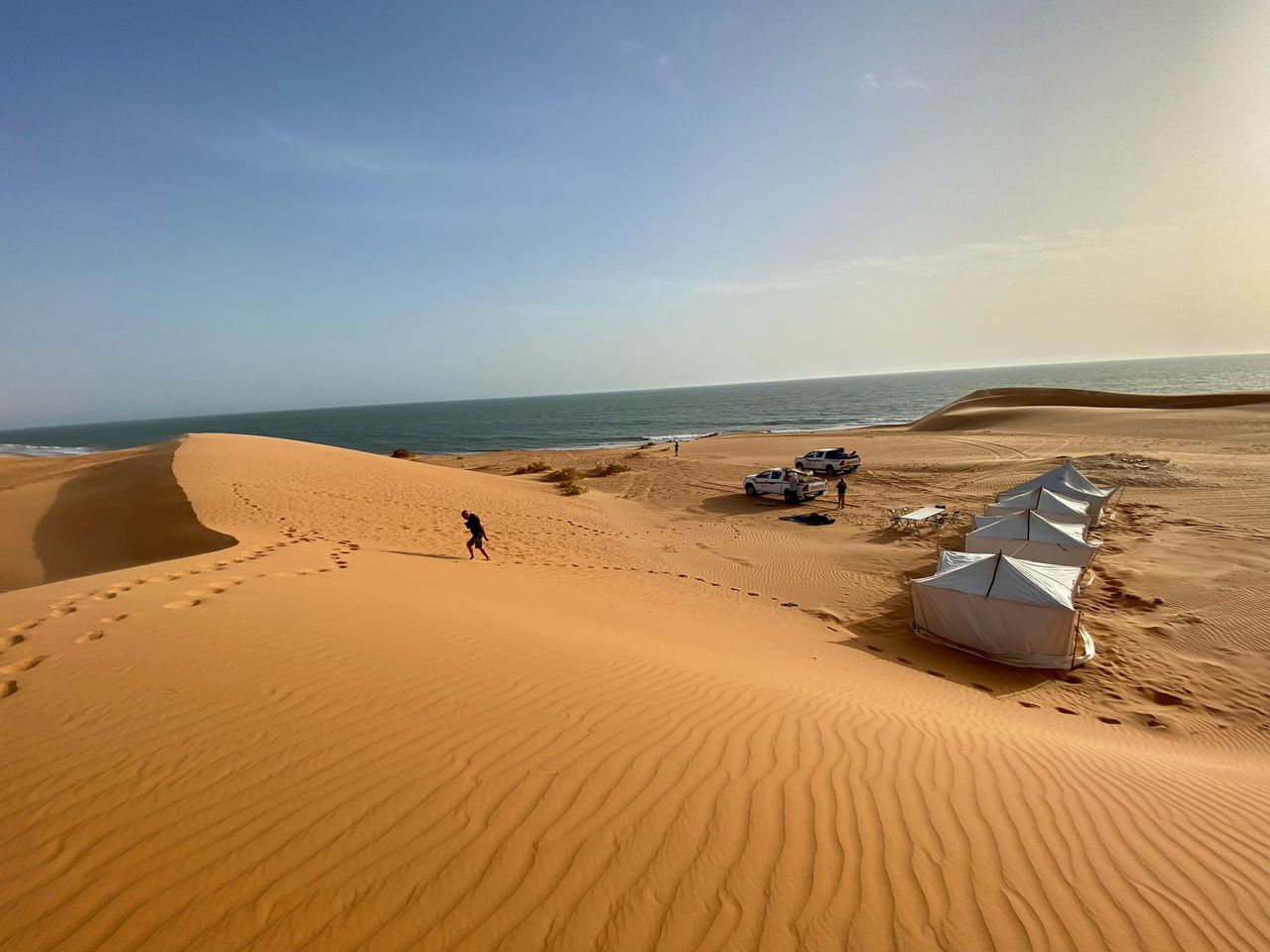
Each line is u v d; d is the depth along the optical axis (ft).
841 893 10.30
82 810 10.29
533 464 141.38
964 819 13.04
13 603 21.27
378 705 14.90
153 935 8.16
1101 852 12.38
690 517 81.15
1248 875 12.01
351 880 9.44
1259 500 64.34
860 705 21.11
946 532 64.44
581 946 8.79
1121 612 41.14
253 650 17.47
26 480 88.38
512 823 11.14
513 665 18.94
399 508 64.39
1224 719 27.96
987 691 31.01
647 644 26.43
